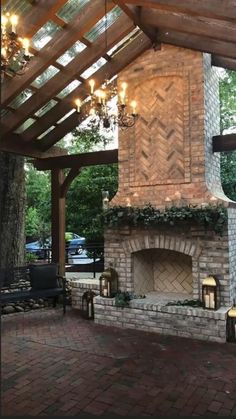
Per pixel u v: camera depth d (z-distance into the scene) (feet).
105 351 14.79
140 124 19.51
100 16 16.29
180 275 20.18
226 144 18.62
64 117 24.14
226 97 30.78
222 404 10.55
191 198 17.83
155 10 17.03
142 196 19.21
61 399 10.88
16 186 27.78
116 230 19.54
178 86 18.62
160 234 18.30
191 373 12.64
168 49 18.85
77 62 19.20
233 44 16.74
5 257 26.84
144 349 15.02
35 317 20.12
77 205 33.35
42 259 36.81
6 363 13.53
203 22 16.01
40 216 42.73
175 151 18.52
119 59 19.88
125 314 18.22
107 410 10.25
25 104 20.70
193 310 16.43
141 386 11.71
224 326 15.78
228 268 16.63
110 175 32.60
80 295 22.03
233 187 30.04
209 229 17.04
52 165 25.54
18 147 23.25
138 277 19.62
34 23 15.43
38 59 17.74
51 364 13.46
